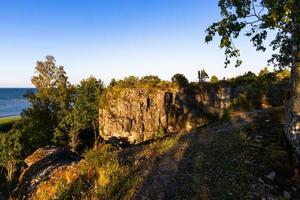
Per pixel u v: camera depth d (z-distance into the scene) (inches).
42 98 2645.2
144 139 1684.3
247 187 367.6
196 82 1801.2
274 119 618.5
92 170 474.6
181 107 1676.9
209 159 451.2
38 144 2204.7
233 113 898.1
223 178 389.1
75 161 637.3
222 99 1593.3
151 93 1734.7
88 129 2370.8
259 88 1286.9
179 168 434.9
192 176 402.6
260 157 437.7
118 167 461.1
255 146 479.2
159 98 1707.7
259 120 648.4
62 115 2509.8
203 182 382.3
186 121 1624.0
